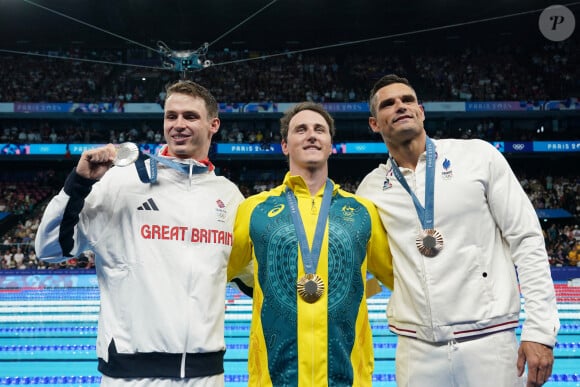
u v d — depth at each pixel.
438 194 2.56
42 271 12.43
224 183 2.71
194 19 21.83
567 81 21.62
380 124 2.75
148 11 20.97
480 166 2.57
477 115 20.67
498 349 2.37
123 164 2.22
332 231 2.49
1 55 24.11
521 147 19.16
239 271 2.71
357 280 2.46
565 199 19.33
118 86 22.84
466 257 2.46
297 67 24.03
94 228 2.45
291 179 2.61
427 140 2.75
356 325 2.43
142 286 2.35
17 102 19.78
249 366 2.48
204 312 2.37
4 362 6.16
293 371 2.30
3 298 11.02
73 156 19.81
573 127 21.45
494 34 23.22
